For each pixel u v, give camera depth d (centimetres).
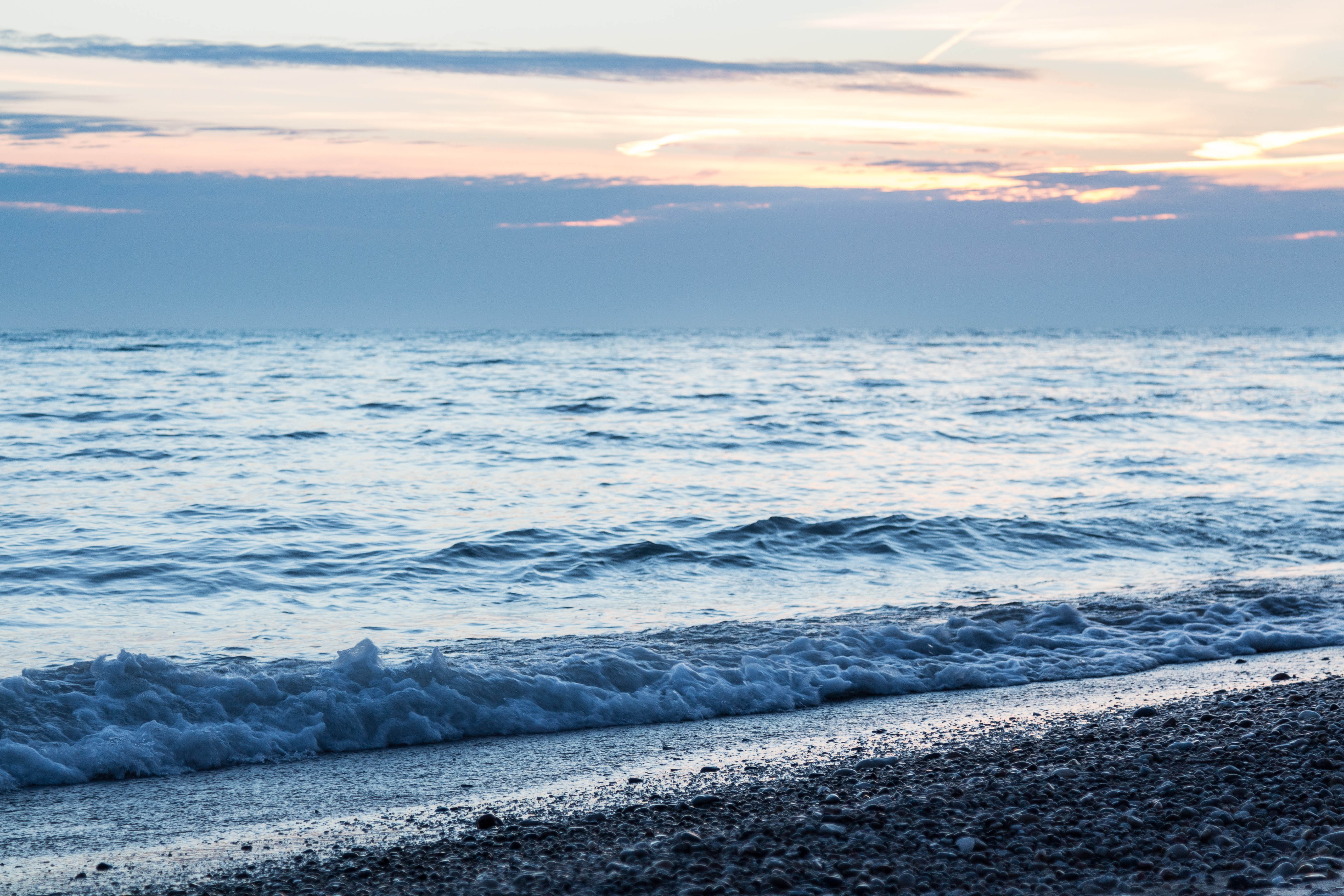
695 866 491
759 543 1591
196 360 7256
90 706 729
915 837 524
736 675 892
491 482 2228
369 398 4366
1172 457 2820
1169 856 493
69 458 2461
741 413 3934
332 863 522
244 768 695
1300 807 551
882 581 1395
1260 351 12394
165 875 510
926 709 840
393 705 774
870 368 7906
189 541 1569
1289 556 1572
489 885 483
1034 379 6681
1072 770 629
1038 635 1059
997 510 1948
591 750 736
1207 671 952
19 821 588
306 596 1273
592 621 1155
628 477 2344
